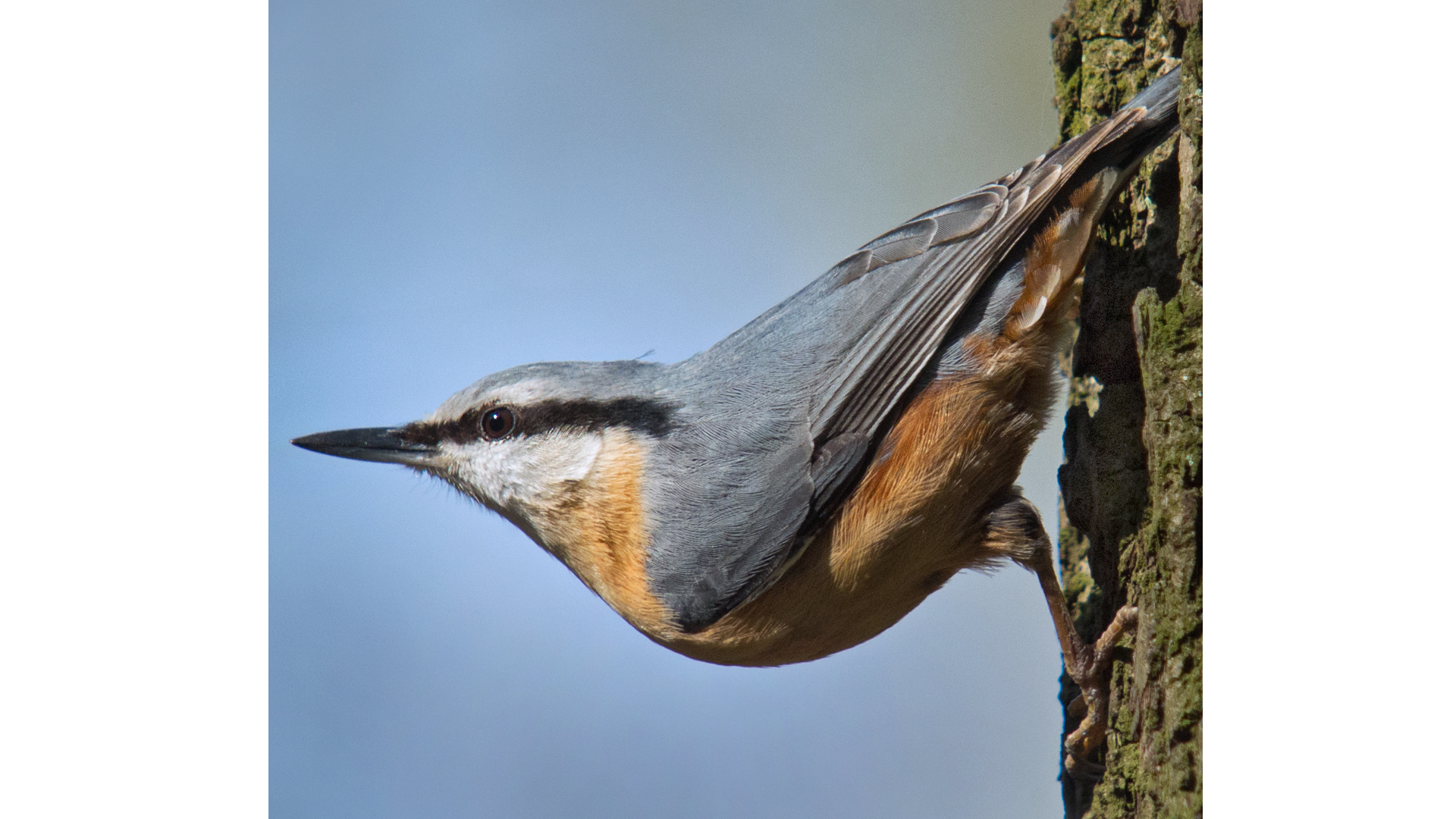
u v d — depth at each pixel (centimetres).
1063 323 315
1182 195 313
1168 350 312
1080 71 317
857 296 315
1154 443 312
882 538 315
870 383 315
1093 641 316
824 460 315
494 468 316
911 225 315
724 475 315
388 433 317
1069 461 316
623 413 316
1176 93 314
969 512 315
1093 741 315
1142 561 314
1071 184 314
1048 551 315
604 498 316
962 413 314
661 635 316
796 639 315
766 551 315
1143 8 316
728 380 315
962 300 314
